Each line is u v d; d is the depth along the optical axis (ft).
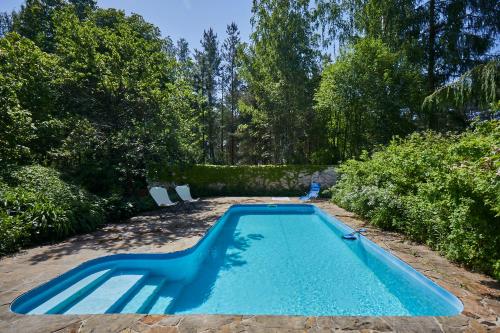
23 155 26.73
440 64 46.52
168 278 14.66
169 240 17.95
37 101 31.40
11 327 8.28
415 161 21.84
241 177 44.88
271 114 55.57
